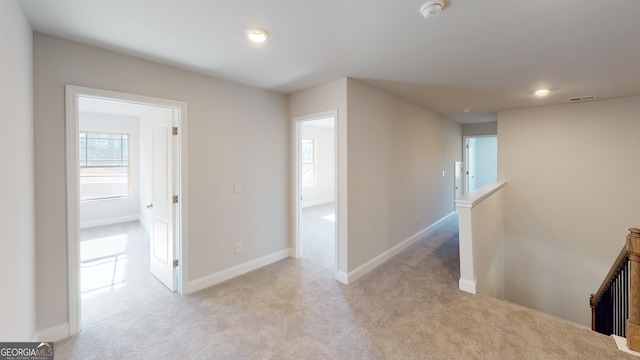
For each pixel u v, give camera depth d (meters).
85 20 1.79
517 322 2.32
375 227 3.54
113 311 2.52
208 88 2.92
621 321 2.57
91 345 2.05
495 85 3.26
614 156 3.91
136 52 2.30
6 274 1.34
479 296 2.78
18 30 1.56
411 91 3.56
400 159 4.05
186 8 1.65
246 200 3.33
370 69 2.73
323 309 2.54
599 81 3.08
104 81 2.25
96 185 5.79
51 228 2.06
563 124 4.27
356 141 3.16
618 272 2.53
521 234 4.66
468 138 7.00
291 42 2.12
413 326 2.28
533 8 1.64
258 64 2.59
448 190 6.00
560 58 2.42
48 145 2.02
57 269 2.09
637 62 2.50
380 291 2.89
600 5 1.60
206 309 2.55
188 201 2.80
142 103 2.47
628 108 3.80
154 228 3.29
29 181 1.81
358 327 2.27
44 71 1.99
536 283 4.56
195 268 2.89
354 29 1.92
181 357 1.94
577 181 4.19
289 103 3.75
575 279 4.25
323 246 4.41
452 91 3.54
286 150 3.78
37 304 2.01
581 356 1.91
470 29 1.91
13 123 1.46
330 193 8.92
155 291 2.91
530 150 4.55
